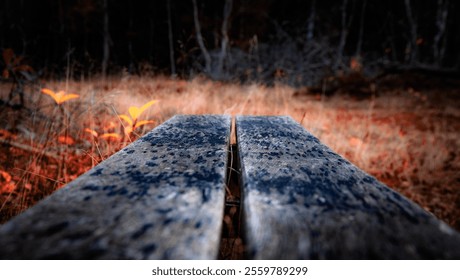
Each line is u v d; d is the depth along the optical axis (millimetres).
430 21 14094
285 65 10797
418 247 335
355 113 5609
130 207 405
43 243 322
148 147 751
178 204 418
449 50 14469
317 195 461
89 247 319
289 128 1097
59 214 381
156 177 526
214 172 562
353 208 420
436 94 7727
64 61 5395
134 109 1106
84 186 474
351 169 603
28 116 2684
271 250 323
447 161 3049
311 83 10258
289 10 13336
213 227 359
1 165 2035
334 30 13562
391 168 2803
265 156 688
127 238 334
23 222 359
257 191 471
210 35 12586
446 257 320
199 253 314
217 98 4797
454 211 2131
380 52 14383
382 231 364
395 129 4191
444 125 4625
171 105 3553
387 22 14156
